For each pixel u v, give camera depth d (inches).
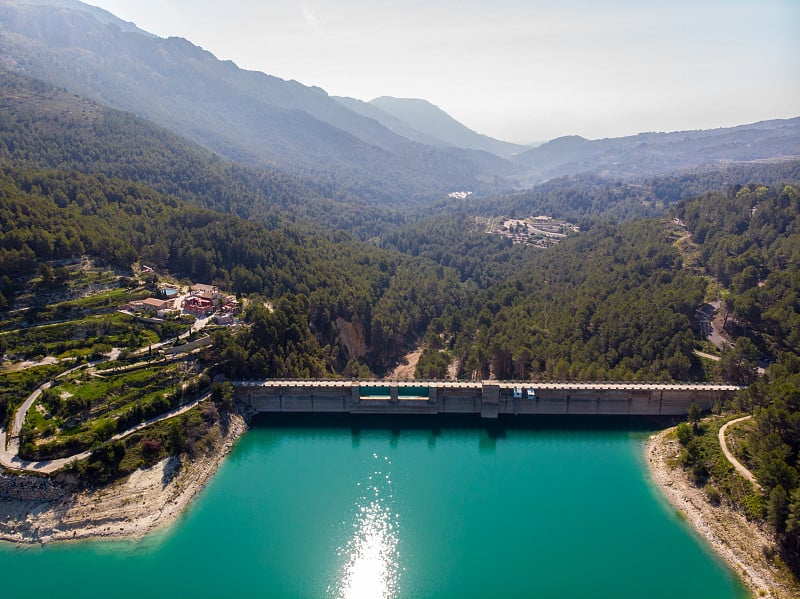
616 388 7160.4
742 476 5182.1
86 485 5118.1
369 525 5162.4
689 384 7130.9
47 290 7583.7
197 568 4537.4
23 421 5561.0
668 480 5728.3
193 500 5423.2
